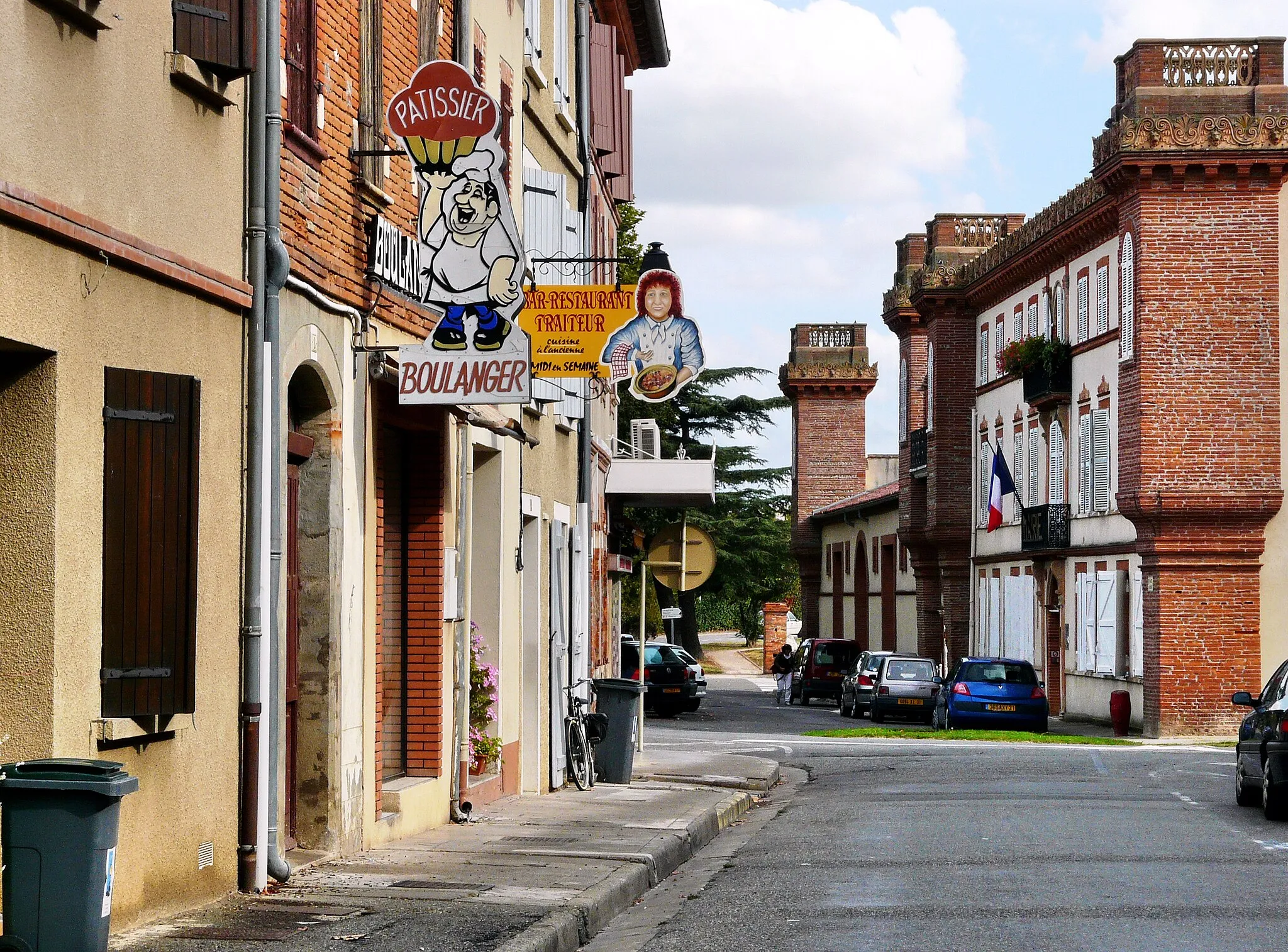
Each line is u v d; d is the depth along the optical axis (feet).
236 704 41.47
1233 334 150.30
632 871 49.01
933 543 233.76
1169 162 149.28
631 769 87.04
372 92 52.75
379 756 53.62
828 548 330.95
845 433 338.75
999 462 202.69
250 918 37.91
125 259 35.22
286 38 45.01
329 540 48.11
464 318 48.57
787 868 54.60
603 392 93.56
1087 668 173.17
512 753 74.59
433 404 49.32
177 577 36.86
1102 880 49.80
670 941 40.70
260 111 42.47
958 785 89.25
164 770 37.47
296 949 34.27
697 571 106.22
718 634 456.86
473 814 64.85
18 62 31.60
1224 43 152.87
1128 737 153.69
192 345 38.96
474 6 66.90
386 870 46.96
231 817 41.22
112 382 34.94
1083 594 174.70
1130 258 156.66
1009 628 205.77
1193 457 150.00
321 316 47.42
